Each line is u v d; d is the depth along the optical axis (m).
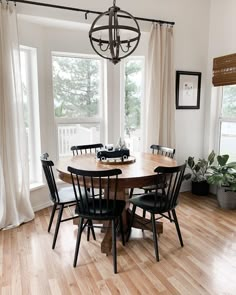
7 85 2.67
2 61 2.62
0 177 2.70
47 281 1.91
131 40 2.16
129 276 1.97
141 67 3.77
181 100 3.75
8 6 2.61
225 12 3.49
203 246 2.39
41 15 2.85
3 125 2.69
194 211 3.22
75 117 3.62
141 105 3.84
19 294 1.78
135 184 2.03
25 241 2.49
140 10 3.33
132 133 3.90
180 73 3.68
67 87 3.53
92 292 1.80
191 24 3.66
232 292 1.79
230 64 3.41
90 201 2.22
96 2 3.09
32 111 3.29
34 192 3.25
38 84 3.21
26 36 3.02
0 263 2.13
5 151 2.73
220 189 3.31
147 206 2.20
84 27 3.24
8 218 2.81
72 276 1.97
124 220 2.51
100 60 3.65
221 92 3.79
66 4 2.95
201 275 1.98
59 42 3.30
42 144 3.33
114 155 2.55
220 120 3.81
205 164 3.68
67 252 2.30
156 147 3.18
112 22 2.10
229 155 3.68
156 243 2.18
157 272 2.02
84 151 3.54
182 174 2.20
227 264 2.12
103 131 3.80
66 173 2.14
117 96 3.68
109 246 2.28
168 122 3.57
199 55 3.78
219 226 2.80
